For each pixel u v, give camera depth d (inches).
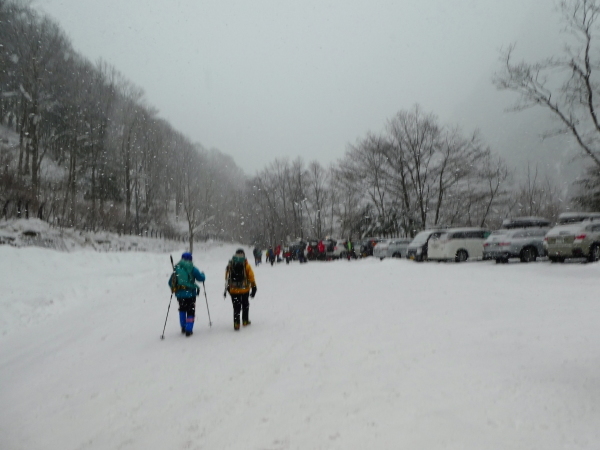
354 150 1806.1
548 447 112.3
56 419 168.9
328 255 1494.8
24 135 1437.0
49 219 1177.4
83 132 1705.2
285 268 1016.9
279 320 324.5
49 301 491.5
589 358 182.9
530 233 783.7
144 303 477.4
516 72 781.3
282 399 162.7
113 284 663.8
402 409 142.3
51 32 1592.0
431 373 176.6
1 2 1322.6
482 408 138.9
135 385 198.7
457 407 140.8
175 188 2568.9
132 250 1412.4
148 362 235.8
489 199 1808.6
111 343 296.2
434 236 967.6
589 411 132.0
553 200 2349.9
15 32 1358.3
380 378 175.6
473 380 164.9
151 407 169.0
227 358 228.4
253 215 2950.3
